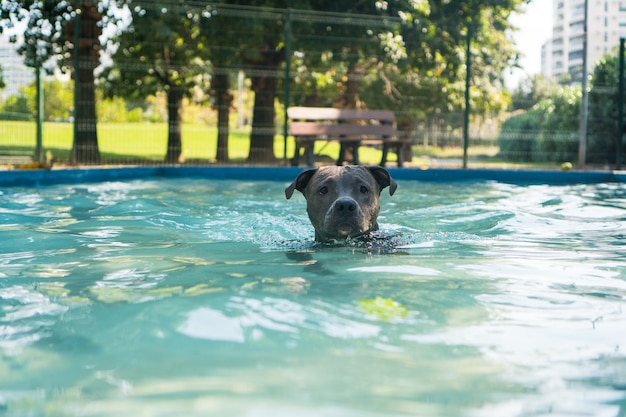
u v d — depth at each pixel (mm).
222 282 3127
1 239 4719
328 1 15727
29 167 10766
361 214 4281
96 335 2324
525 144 16625
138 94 16500
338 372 1966
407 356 2117
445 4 17328
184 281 3188
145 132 18250
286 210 6742
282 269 3488
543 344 2260
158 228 5367
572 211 6680
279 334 2305
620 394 1833
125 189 8945
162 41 14977
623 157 15523
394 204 7305
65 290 3041
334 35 15516
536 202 7570
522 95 17469
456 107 17438
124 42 14961
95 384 1872
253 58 15156
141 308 2645
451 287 3053
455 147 16078
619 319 2568
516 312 2654
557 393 1834
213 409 1678
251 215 6258
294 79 16781
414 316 2562
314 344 2211
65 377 1935
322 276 3262
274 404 1712
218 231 5238
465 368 2021
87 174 10320
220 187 9430
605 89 15203
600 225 5652
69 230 5207
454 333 2365
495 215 6230
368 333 2340
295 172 11547
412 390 1835
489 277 3301
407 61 15984
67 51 14305
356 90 16953
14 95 13562
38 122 12695
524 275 3373
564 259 3900
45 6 14055
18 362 2068
